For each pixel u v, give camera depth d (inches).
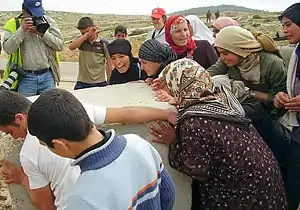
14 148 103.7
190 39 167.2
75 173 75.7
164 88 128.3
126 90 133.2
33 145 87.7
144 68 140.1
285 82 138.0
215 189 108.6
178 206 118.4
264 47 137.9
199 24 220.5
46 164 85.1
